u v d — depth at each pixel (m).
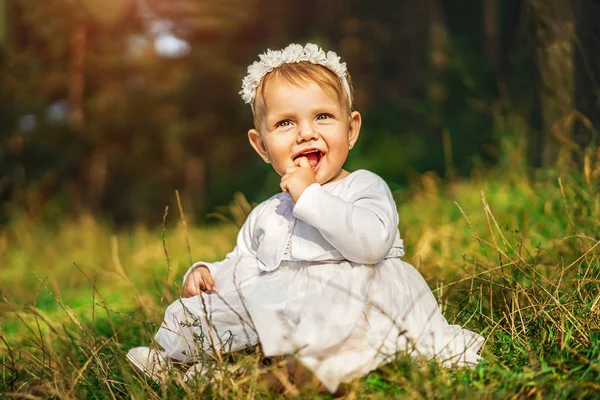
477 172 6.16
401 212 5.80
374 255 2.45
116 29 16.66
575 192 3.77
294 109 2.68
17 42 15.66
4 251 7.60
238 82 17.00
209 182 17.98
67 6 15.59
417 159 8.91
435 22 10.38
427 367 2.18
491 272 3.20
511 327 2.66
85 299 5.21
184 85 17.36
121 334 3.46
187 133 17.45
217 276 2.82
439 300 3.12
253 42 16.81
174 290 4.27
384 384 2.18
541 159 5.08
